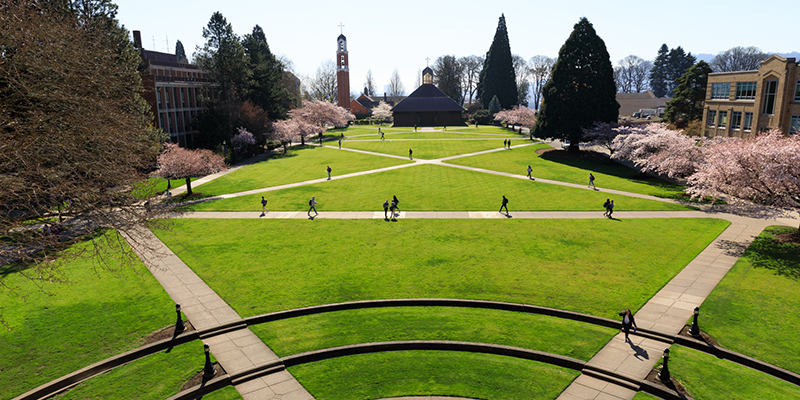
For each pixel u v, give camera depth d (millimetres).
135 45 75875
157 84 62625
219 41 75188
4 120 15617
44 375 16094
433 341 18141
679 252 28047
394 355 17609
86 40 22844
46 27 18594
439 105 130375
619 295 22141
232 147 70750
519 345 17859
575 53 66250
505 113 111750
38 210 16781
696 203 40625
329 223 36031
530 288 23156
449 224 35344
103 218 18641
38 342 18312
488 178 53531
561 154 69125
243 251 29422
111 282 24281
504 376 16094
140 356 17531
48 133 16375
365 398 15016
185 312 20891
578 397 14969
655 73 174500
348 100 147000
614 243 30062
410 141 89812
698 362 16578
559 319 20156
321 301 22031
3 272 25047
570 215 37562
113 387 15578
